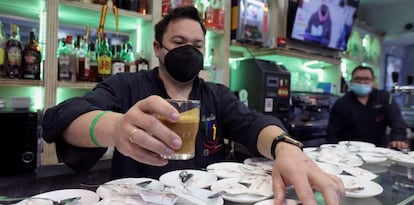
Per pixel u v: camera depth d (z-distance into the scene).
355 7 3.23
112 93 1.08
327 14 2.92
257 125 0.97
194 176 0.74
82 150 0.69
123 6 1.62
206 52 2.29
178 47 1.18
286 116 2.43
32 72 1.35
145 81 1.22
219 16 2.11
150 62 1.73
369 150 1.16
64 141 0.71
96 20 1.70
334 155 1.01
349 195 0.65
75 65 1.53
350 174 0.82
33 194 0.66
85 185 0.70
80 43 1.58
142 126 0.54
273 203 0.57
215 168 0.83
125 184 0.64
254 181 0.70
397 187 0.76
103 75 1.55
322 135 2.88
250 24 2.31
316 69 3.47
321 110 2.91
